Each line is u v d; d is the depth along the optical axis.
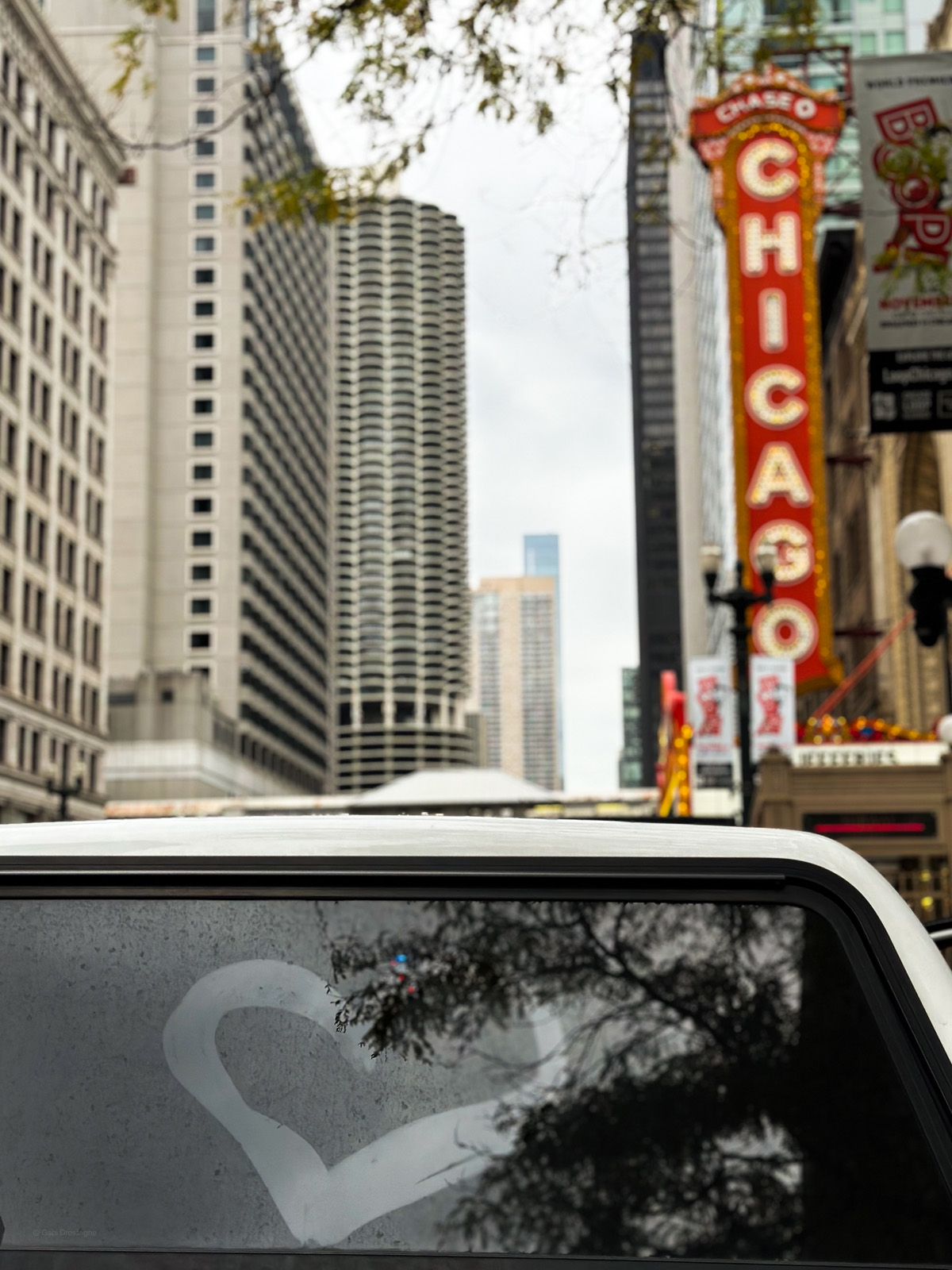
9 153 65.75
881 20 51.38
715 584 19.17
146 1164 1.60
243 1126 1.61
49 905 1.67
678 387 156.00
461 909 1.67
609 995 1.65
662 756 47.50
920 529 12.23
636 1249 1.56
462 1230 1.57
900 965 1.64
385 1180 1.59
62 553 73.00
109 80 72.31
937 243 11.87
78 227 75.94
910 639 41.38
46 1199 1.58
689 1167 1.59
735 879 1.68
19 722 66.19
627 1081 1.62
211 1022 1.64
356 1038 1.64
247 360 122.31
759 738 26.38
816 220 37.12
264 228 129.62
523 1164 1.59
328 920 1.67
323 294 161.25
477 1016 1.64
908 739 27.66
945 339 11.96
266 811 76.56
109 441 81.00
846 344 53.88
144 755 105.88
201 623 118.69
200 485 120.31
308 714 145.50
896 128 11.88
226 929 1.67
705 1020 1.63
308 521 149.00
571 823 1.72
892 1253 1.55
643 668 188.38
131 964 1.66
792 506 35.72
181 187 123.06
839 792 24.73
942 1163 1.57
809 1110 1.60
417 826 1.71
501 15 8.42
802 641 35.22
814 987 1.64
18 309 67.00
